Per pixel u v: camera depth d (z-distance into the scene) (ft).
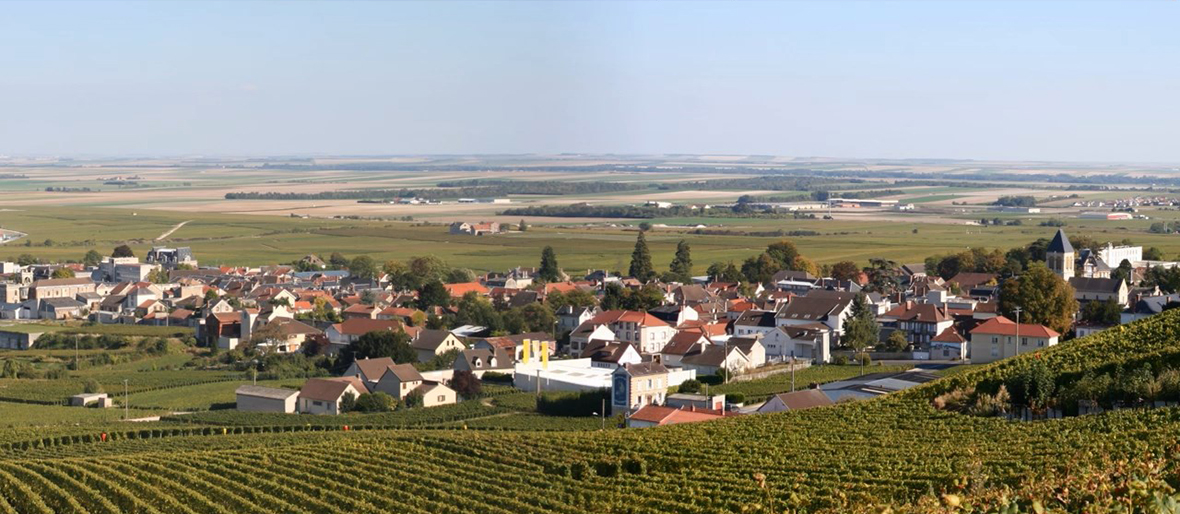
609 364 611.47
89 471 340.39
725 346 602.03
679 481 296.71
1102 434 298.56
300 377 613.93
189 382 593.42
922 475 276.82
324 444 378.32
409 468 335.06
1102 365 373.20
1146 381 342.03
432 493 307.17
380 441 376.68
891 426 348.38
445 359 634.02
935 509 182.80
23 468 345.10
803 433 346.13
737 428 360.69
